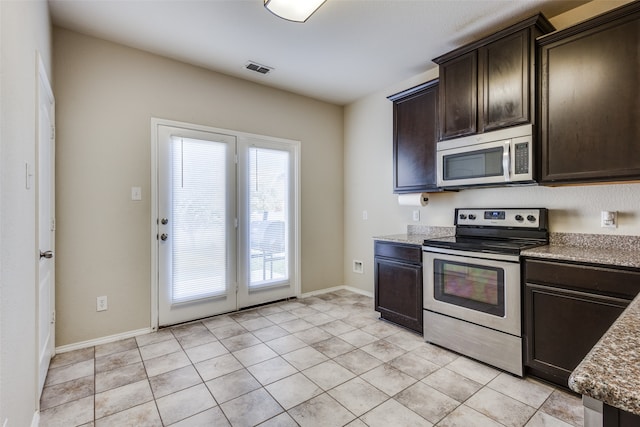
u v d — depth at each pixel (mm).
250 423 1672
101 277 2662
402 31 2586
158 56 2953
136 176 2830
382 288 3121
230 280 3387
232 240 3400
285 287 3850
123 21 2428
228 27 2518
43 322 2008
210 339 2719
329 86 3727
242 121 3482
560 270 1913
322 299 3895
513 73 2273
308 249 4062
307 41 2738
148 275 2887
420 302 2756
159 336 2787
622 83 1861
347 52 2926
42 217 2000
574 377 512
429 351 2484
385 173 3854
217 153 3297
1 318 1095
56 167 2471
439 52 2934
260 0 2184
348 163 4355
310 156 4074
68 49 2535
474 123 2494
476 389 1963
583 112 2002
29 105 1554
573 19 2305
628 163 1847
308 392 1944
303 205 4008
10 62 1229
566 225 2355
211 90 3266
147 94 2895
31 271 1587
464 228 2926
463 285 2396
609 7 2152
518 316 2084
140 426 1652
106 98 2697
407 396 1896
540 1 2203
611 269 1729
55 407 1800
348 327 2979
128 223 2789
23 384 1413
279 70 3291
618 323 719
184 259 3092
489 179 2416
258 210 3611
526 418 1688
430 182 2955
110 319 2703
